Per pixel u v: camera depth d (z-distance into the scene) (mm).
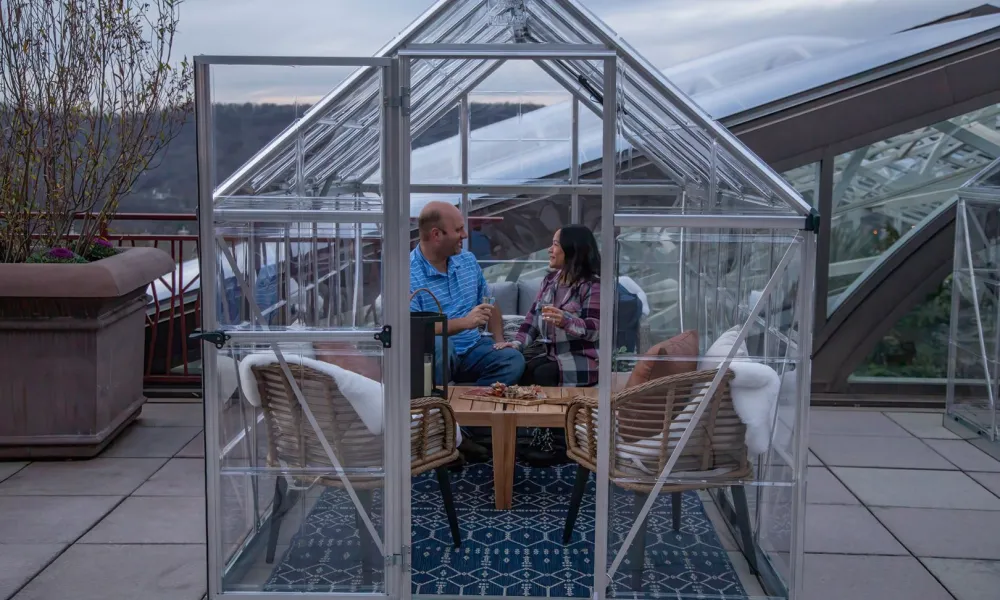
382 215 2775
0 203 4504
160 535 3473
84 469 4238
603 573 2885
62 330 4270
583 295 4258
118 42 4609
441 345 4035
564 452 4359
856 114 5492
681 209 2832
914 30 5477
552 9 2838
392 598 2887
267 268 2805
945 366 5664
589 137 5105
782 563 2900
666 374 2820
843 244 5652
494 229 5301
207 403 2832
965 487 4094
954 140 5508
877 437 4859
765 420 2863
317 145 2926
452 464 4258
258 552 2891
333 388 2820
